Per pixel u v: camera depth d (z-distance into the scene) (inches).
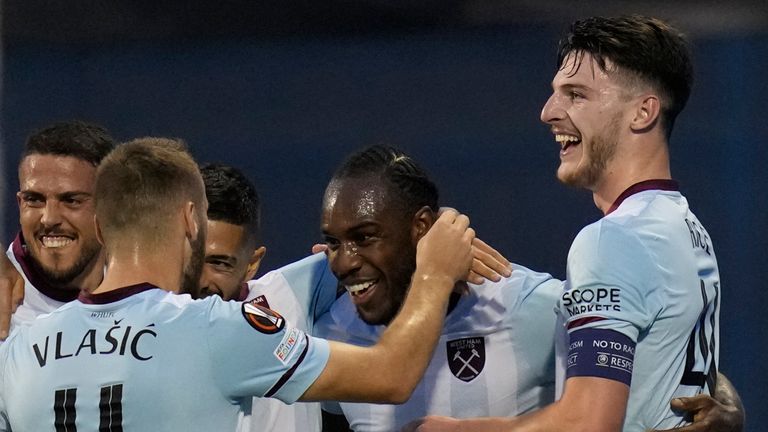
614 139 403.5
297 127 1316.4
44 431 364.5
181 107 1365.7
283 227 1165.1
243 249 487.5
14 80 1405.0
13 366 374.9
